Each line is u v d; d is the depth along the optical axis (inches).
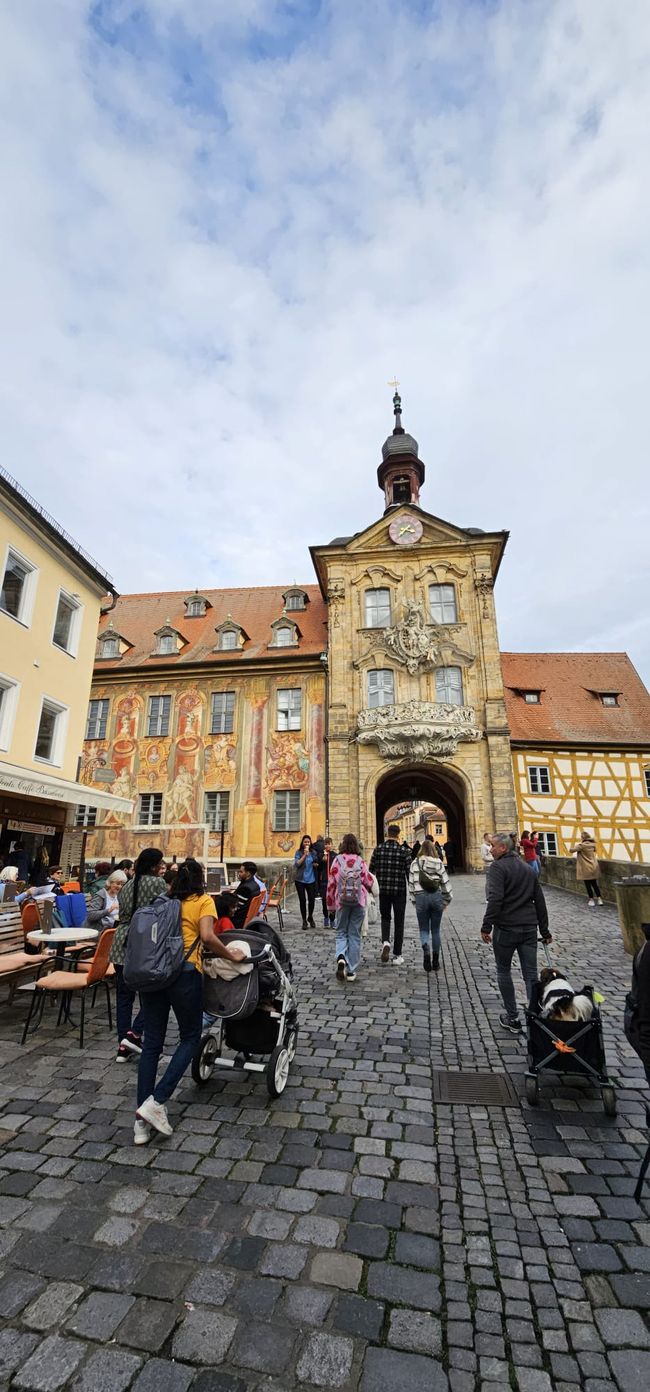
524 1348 102.5
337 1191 144.1
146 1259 121.2
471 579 1133.7
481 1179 149.9
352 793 1043.9
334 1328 105.9
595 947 405.7
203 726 1151.6
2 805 605.6
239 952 184.2
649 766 1109.7
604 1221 134.7
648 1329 106.7
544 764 1114.7
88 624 759.1
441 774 1089.4
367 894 328.5
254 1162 155.9
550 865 814.5
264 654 1186.0
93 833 1119.6
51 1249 123.8
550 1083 203.0
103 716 1195.3
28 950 316.2
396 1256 123.0
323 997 295.7
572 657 1353.3
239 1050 197.8
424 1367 98.7
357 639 1130.0
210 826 1091.9
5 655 608.4
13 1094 193.3
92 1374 96.7
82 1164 154.3
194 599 1368.1
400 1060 220.2
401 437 1449.3
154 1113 163.8
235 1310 109.2
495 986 314.3
